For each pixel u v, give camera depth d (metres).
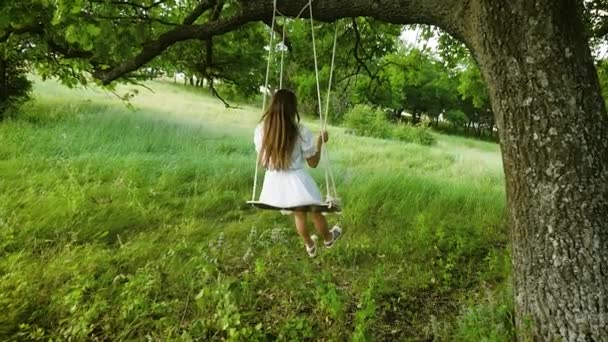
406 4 3.86
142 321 3.97
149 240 5.81
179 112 22.92
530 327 3.34
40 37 7.02
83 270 4.77
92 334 3.87
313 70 8.85
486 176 13.39
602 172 3.16
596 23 7.48
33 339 3.75
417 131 28.14
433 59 9.16
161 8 7.60
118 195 7.56
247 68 8.74
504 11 3.28
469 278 5.18
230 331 3.61
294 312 4.29
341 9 4.08
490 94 3.48
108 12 5.97
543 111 3.19
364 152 16.39
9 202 6.38
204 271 4.73
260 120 4.30
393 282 4.98
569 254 3.15
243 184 9.27
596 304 3.10
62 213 6.09
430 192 9.15
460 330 3.75
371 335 3.92
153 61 9.25
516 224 3.42
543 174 3.22
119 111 19.64
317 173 10.55
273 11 4.38
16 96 15.92
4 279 4.28
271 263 5.30
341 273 5.30
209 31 5.07
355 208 7.53
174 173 9.35
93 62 8.09
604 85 9.50
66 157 10.21
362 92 9.22
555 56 3.17
